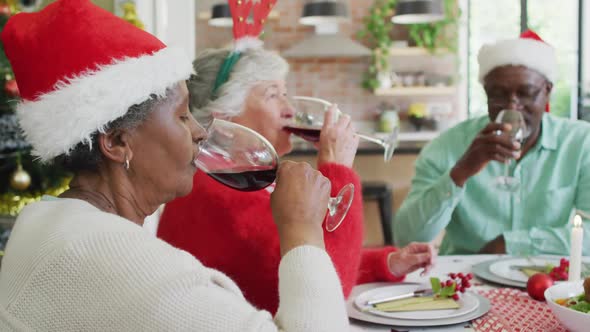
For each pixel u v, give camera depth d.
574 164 2.00
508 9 6.49
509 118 1.71
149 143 0.82
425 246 1.54
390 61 6.82
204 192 1.34
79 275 0.68
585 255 1.83
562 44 6.12
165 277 0.68
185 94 0.85
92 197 0.82
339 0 6.30
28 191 2.67
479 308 1.26
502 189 1.75
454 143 2.14
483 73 2.00
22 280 0.70
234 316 0.69
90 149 0.80
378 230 4.78
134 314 0.67
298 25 7.04
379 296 1.36
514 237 1.83
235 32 1.50
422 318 1.19
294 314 0.76
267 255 1.29
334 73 7.04
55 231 0.72
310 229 0.84
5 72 2.31
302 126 1.48
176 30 3.13
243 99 1.45
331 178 1.30
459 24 6.62
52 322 0.68
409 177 4.67
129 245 0.70
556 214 2.00
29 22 0.82
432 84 6.70
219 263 1.32
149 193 0.84
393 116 6.64
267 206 1.32
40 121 0.78
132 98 0.78
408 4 5.96
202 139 0.88
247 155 1.02
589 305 1.09
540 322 1.20
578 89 6.09
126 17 2.76
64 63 0.79
